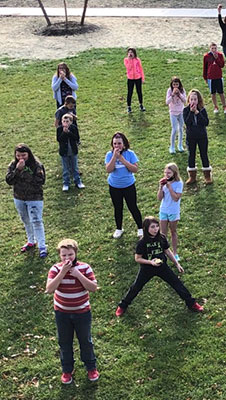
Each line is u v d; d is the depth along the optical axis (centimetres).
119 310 784
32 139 1416
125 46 2203
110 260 911
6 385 682
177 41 2225
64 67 1342
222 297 803
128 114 1542
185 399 643
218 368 680
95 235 985
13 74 1942
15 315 798
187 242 936
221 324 749
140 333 748
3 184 1202
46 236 991
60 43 2302
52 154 1328
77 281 639
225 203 1048
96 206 1084
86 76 1867
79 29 2475
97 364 702
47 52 2183
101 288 843
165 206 868
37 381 686
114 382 675
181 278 848
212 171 1180
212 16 2578
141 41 2258
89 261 909
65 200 1112
